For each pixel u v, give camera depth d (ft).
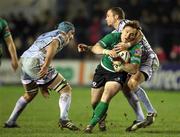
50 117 121.39
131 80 92.17
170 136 90.12
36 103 156.25
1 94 185.78
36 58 94.27
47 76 94.89
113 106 149.18
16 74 229.45
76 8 261.24
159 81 217.36
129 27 88.33
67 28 95.14
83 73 226.17
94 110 93.50
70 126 94.68
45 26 248.52
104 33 237.66
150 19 247.91
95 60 225.76
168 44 239.50
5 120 115.34
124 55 88.17
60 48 94.84
